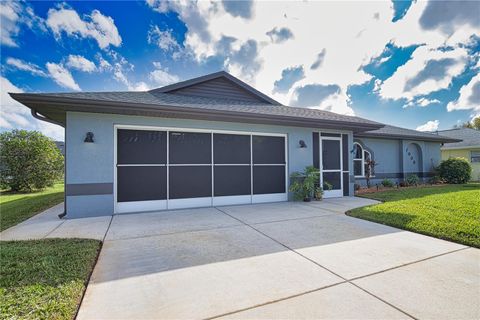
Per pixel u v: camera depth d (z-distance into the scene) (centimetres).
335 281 279
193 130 738
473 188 1110
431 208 623
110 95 687
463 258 342
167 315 217
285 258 346
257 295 250
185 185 735
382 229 492
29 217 633
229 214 643
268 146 852
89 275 295
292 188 839
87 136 610
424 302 236
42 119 689
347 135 981
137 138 684
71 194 604
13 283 267
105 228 507
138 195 680
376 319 212
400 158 1382
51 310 221
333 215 625
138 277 290
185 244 407
